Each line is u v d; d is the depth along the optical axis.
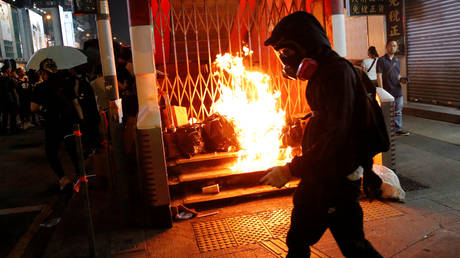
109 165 5.44
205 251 3.62
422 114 9.23
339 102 2.03
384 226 3.89
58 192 5.89
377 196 2.36
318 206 2.24
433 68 9.46
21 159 8.12
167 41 6.40
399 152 6.48
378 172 4.59
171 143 4.80
